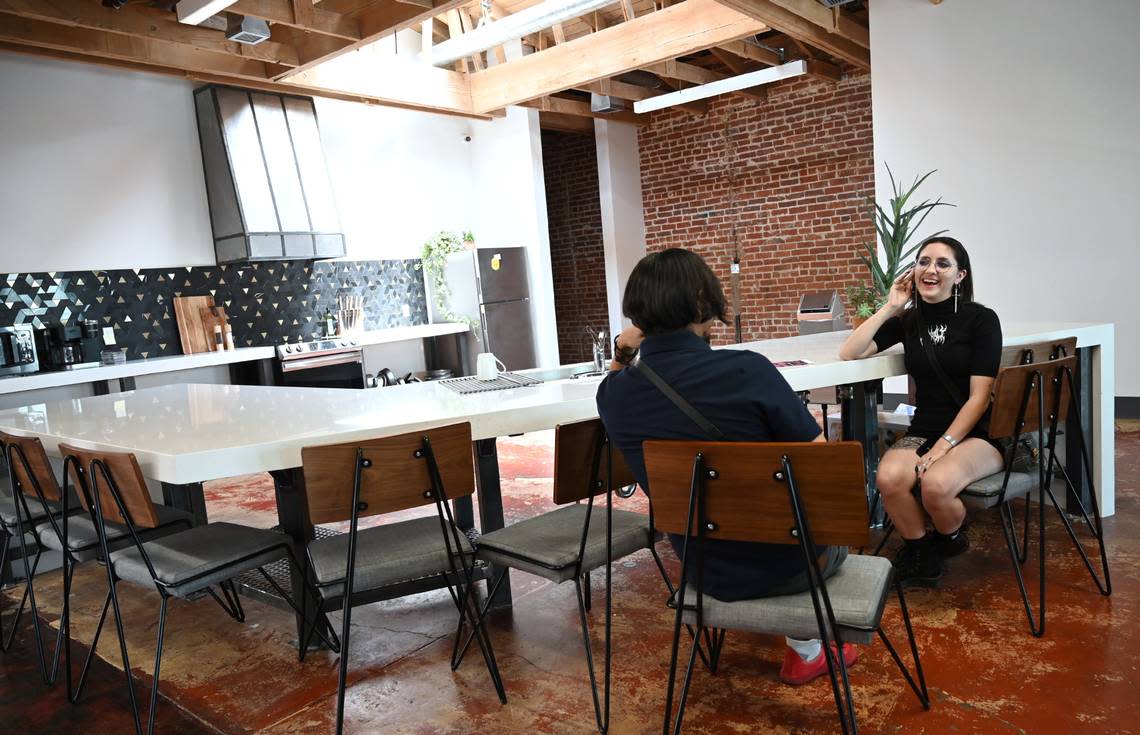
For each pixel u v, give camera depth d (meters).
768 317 9.32
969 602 2.84
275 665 2.76
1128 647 2.42
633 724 2.19
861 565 1.99
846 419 3.58
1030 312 5.99
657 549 3.71
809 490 1.64
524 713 2.29
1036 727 2.04
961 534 3.33
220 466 2.34
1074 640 2.49
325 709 2.42
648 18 6.43
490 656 2.36
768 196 9.09
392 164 8.36
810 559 1.68
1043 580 2.54
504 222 8.96
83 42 5.30
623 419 1.90
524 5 7.84
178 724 2.40
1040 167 5.83
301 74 6.39
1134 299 5.56
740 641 2.67
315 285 7.71
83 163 6.19
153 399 3.99
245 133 6.80
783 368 3.04
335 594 2.21
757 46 7.65
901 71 6.34
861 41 6.75
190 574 2.30
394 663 2.69
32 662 2.92
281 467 2.44
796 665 2.34
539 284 8.70
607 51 6.68
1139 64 5.36
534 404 2.74
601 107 8.39
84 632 3.17
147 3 5.00
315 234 7.11
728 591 1.84
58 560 4.03
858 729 2.08
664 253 1.88
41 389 5.39
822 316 7.04
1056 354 3.10
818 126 8.61
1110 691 2.18
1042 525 2.56
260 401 3.54
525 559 2.26
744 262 9.41
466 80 7.71
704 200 9.59
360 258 8.10
